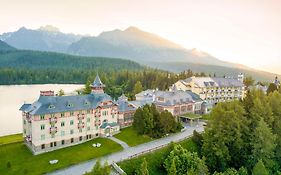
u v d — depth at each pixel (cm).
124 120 10831
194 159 7350
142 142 9206
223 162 8100
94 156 7925
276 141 8862
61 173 6850
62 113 8569
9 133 11225
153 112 10062
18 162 7406
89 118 9319
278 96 10106
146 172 6184
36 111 8044
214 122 8794
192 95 13725
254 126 9181
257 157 8138
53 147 8450
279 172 7862
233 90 16012
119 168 6981
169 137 9825
